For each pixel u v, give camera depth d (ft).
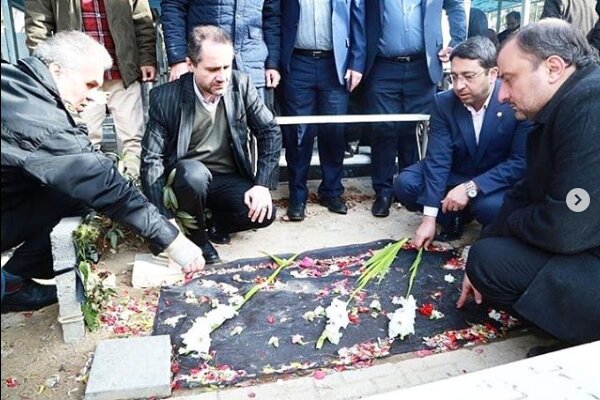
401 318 6.49
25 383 5.65
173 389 5.51
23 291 6.84
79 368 5.92
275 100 12.34
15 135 4.96
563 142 5.42
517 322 6.84
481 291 6.32
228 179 9.05
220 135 8.76
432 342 6.40
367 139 14.03
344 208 11.19
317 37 10.32
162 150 8.39
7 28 12.87
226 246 9.38
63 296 6.24
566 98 5.45
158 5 18.84
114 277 7.76
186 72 8.87
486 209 8.59
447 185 9.50
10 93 4.88
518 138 8.50
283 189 13.01
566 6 12.62
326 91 10.76
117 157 9.74
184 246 5.84
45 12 9.89
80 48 5.56
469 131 8.95
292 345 6.31
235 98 8.60
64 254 6.13
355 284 7.80
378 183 11.23
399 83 10.89
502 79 5.97
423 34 10.49
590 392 3.44
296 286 7.73
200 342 6.12
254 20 9.72
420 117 10.39
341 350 6.19
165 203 8.11
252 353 6.14
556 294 5.68
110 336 6.52
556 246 5.57
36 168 5.03
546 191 6.02
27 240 6.67
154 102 8.28
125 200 5.49
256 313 6.99
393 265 8.43
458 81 8.39
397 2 10.31
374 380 5.71
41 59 5.46
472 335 6.53
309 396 5.44
